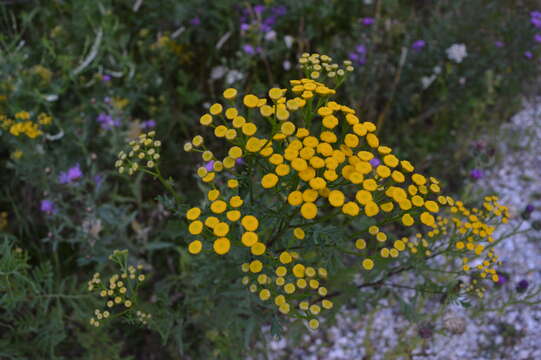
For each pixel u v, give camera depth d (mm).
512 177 808
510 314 634
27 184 663
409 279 655
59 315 538
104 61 743
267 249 428
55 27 730
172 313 522
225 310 499
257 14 757
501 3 889
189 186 731
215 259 491
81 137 648
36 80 660
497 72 869
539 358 608
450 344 617
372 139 406
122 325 613
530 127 875
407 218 401
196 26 804
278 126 384
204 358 586
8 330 573
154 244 598
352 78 786
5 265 492
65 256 646
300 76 793
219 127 393
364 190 389
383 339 625
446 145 833
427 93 876
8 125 603
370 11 881
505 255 693
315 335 630
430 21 908
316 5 844
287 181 404
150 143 425
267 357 606
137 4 748
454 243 474
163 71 802
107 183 677
